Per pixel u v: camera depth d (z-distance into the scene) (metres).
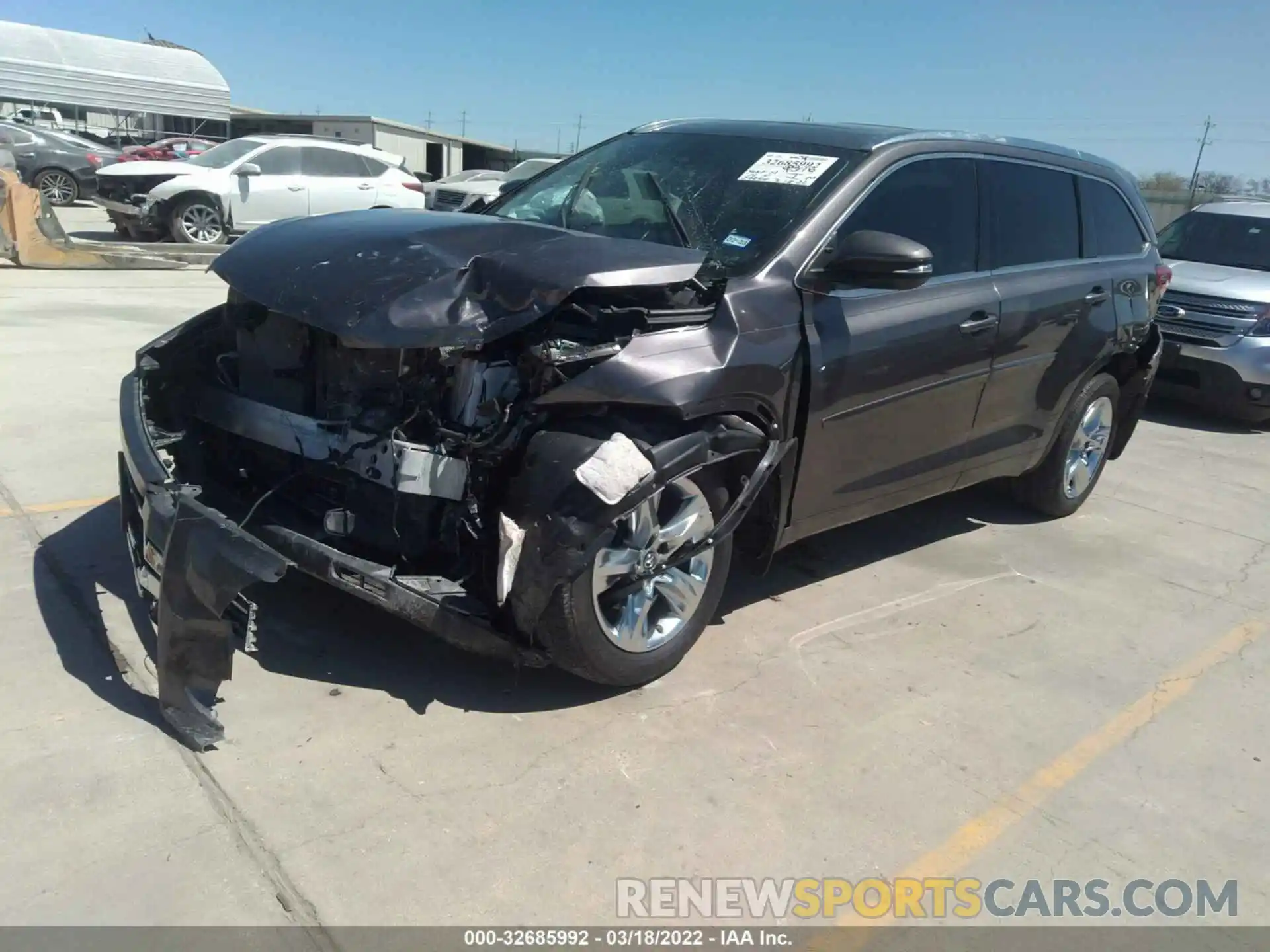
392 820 2.77
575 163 4.76
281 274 3.34
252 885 2.49
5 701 3.12
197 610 2.88
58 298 10.16
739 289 3.49
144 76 29.02
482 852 2.69
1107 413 5.79
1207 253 9.37
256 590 3.89
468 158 44.91
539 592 3.01
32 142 21.14
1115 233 5.53
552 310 3.16
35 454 5.30
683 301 3.39
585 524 2.96
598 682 3.40
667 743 3.25
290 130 41.06
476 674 3.53
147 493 3.09
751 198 4.00
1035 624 4.42
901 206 4.13
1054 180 5.05
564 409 3.10
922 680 3.83
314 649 3.57
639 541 3.29
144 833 2.63
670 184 4.21
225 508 3.46
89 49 28.06
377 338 3.00
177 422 3.75
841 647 4.02
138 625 3.62
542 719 3.31
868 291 3.95
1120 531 5.77
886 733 3.45
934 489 4.63
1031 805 3.14
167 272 13.10
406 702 3.32
